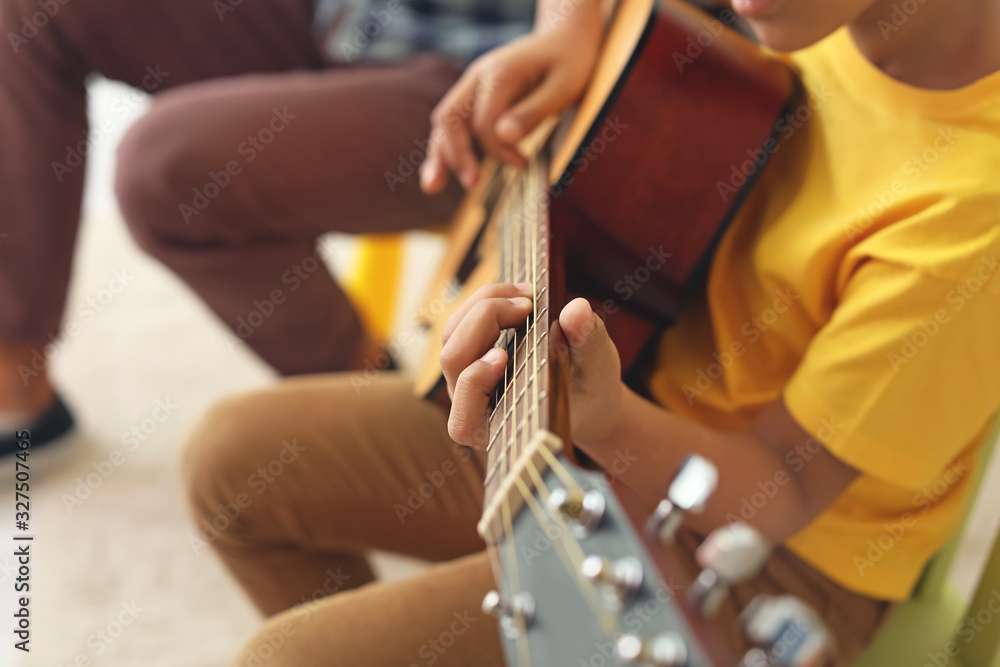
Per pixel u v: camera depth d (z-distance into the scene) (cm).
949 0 51
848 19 51
